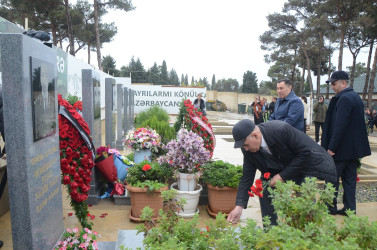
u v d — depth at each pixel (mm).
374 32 23953
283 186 1849
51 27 24016
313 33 29438
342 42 25812
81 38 26906
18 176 2291
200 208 4492
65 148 3258
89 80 4898
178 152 4055
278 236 1477
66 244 2812
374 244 1557
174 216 2150
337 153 3936
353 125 3834
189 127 5398
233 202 4090
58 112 3154
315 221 1702
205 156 4074
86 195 3424
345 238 1588
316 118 11789
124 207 4488
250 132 2531
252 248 1573
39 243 2480
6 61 2242
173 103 23344
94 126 5176
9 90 2262
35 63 2467
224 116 30734
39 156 2520
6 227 3670
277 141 2668
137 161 5703
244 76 80312
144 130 5766
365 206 4664
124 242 2518
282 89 4426
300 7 31969
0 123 2840
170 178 4531
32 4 19672
